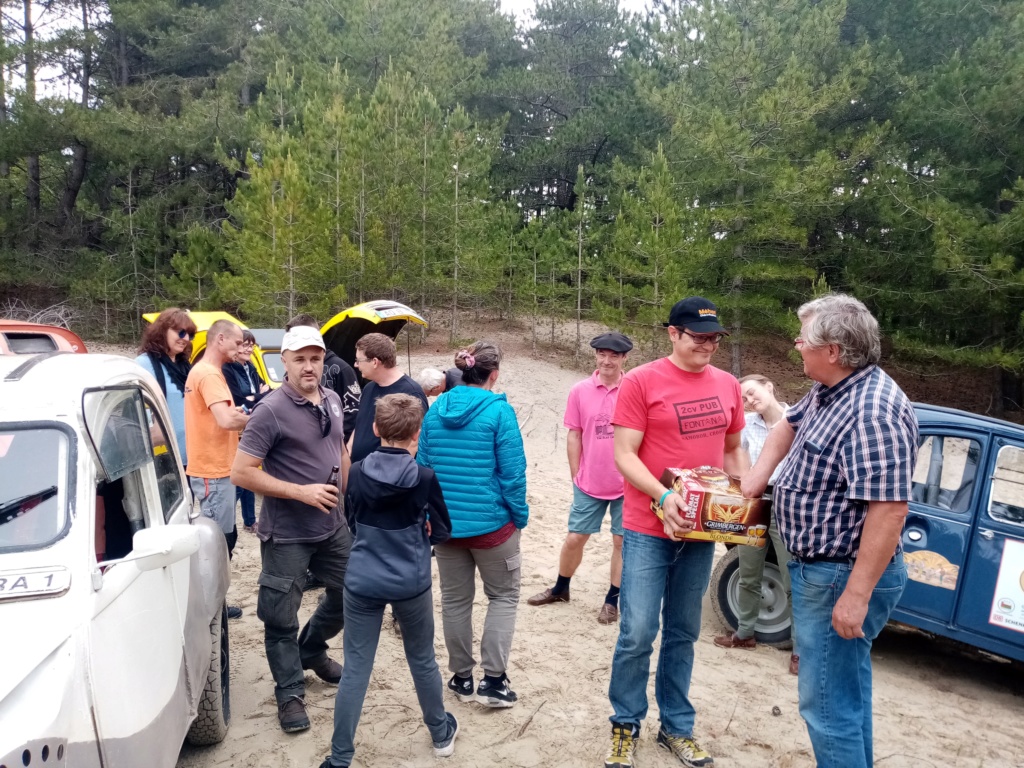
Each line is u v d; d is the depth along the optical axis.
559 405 17.64
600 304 19.69
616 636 5.69
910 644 6.25
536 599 6.28
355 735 4.17
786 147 18.92
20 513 2.61
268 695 4.59
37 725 2.04
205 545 3.86
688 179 20.30
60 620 2.35
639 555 3.81
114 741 2.33
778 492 3.27
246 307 18.78
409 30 27.78
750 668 5.36
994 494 5.21
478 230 21.12
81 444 2.81
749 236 18.58
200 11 26.88
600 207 26.98
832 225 20.41
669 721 4.10
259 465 4.03
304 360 4.05
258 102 23.39
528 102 30.53
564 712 4.55
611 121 26.94
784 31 21.23
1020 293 16.28
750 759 4.17
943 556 5.29
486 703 4.53
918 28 21.84
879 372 3.14
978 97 17.28
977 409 21.02
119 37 28.02
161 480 3.66
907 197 17.58
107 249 26.94
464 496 4.32
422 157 20.64
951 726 4.81
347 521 4.29
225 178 26.53
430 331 23.27
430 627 3.85
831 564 3.12
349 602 3.69
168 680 2.87
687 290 18.78
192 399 5.33
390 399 3.73
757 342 24.53
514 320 25.48
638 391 3.80
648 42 29.08
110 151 23.59
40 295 26.52
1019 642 5.04
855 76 19.88
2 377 3.05
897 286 19.05
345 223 19.70
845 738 3.12
